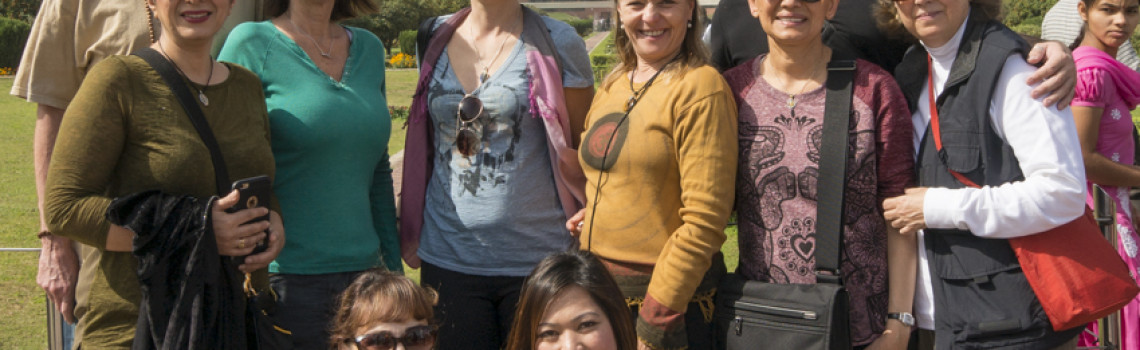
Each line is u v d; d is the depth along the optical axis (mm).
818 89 2979
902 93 3021
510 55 3527
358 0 3641
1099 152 4133
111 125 2713
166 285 2715
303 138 3295
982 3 2953
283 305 3332
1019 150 2809
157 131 2768
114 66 2750
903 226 2934
